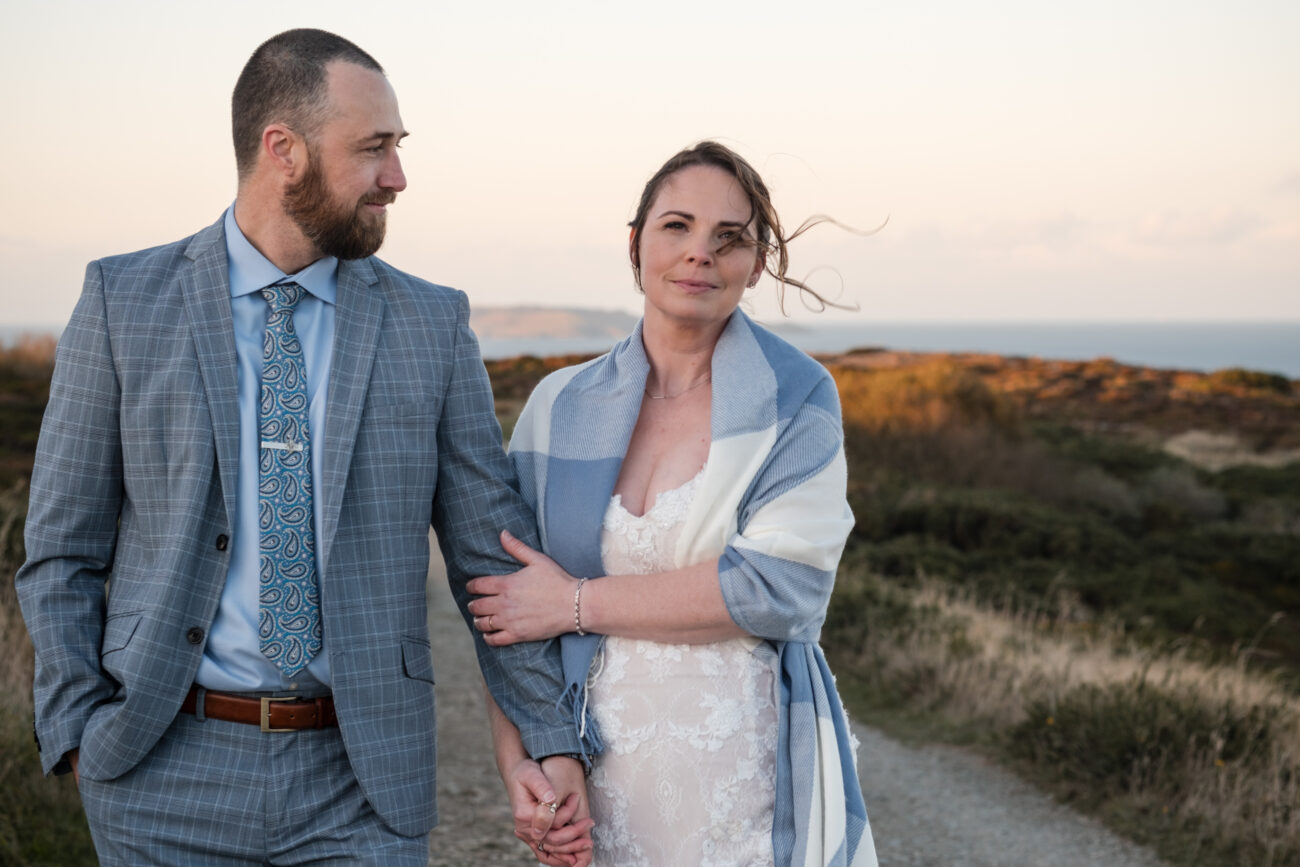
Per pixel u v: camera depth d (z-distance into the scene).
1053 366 53.62
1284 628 12.17
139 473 1.97
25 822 3.76
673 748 2.09
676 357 2.24
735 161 2.12
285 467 2.00
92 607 2.02
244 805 1.97
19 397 20.44
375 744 2.04
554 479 2.25
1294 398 45.59
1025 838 4.88
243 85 2.01
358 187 2.00
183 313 2.00
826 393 2.21
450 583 2.37
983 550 13.73
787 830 2.08
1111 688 5.87
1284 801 4.79
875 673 7.42
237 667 1.99
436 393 2.16
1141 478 22.62
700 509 2.08
